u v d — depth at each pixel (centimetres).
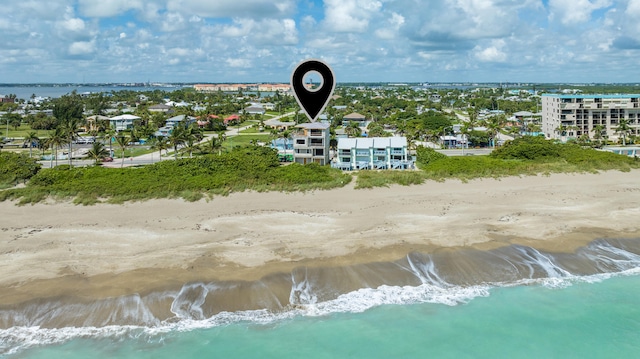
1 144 11031
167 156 10200
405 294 3216
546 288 3316
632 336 2841
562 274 3488
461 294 3231
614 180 6212
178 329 2817
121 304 2995
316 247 3859
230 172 6366
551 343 2781
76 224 4506
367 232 4234
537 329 2897
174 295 3097
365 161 8281
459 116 19588
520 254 3741
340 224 4484
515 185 6025
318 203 5225
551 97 13112
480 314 3028
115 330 2795
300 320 2938
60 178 6075
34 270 3438
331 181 6031
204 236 4162
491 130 11606
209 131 14925
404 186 5981
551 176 6444
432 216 4709
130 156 10288
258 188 5712
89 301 3017
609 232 4209
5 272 3403
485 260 3628
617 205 5053
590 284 3366
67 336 2742
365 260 3612
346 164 8244
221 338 2759
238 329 2842
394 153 8275
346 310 3041
